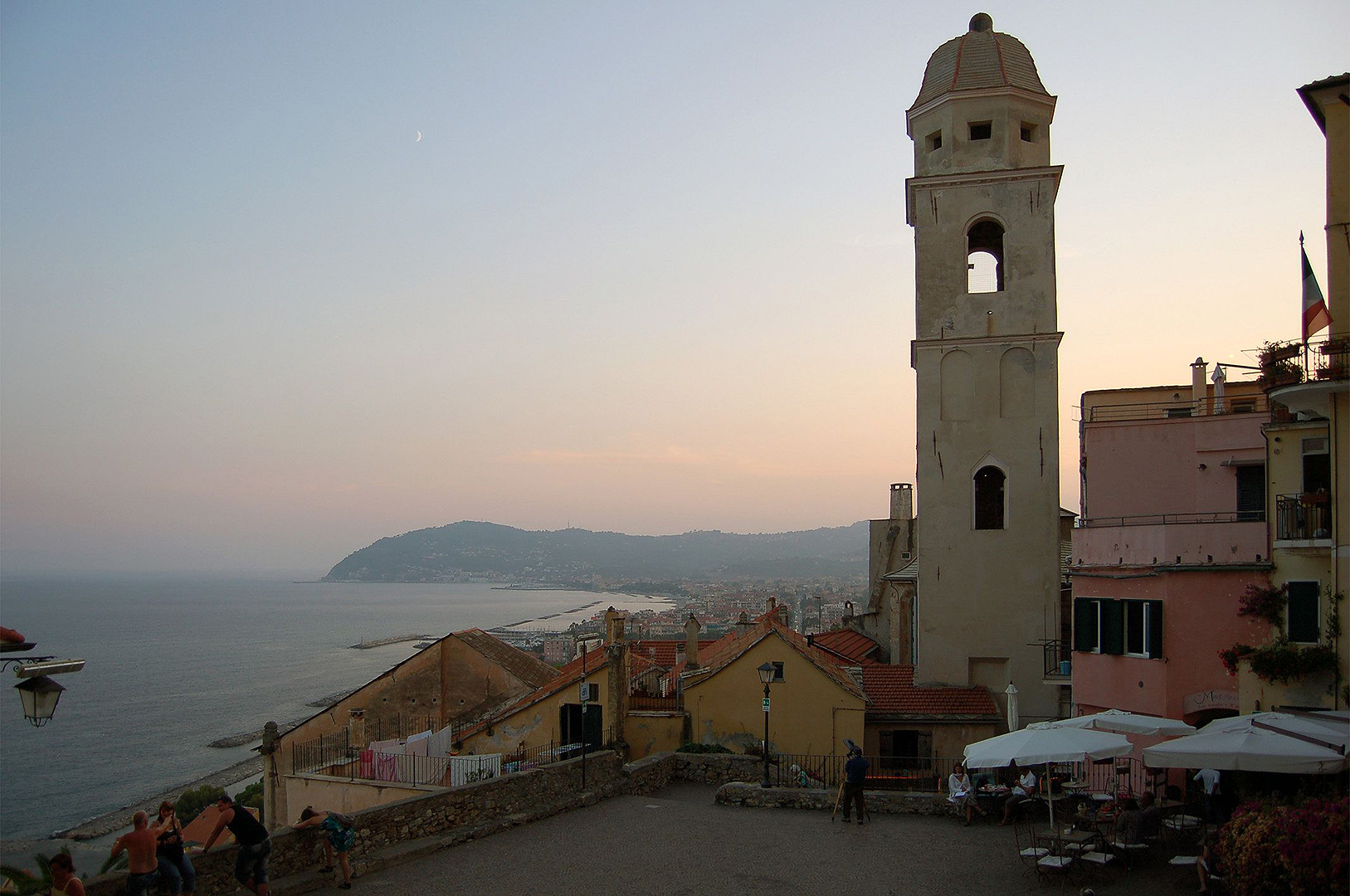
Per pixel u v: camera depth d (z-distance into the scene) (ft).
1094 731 85.05
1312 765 67.41
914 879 74.23
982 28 164.55
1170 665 103.40
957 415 152.97
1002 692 148.15
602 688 130.31
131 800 330.13
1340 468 88.22
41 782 362.94
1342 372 85.35
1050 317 152.05
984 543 150.00
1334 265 86.63
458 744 133.28
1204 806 86.99
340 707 138.10
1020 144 156.66
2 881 75.05
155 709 552.00
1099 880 72.33
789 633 143.95
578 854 80.28
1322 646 89.35
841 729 131.64
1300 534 94.07
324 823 68.23
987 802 97.35
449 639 148.15
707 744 131.23
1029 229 154.30
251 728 481.87
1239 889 59.57
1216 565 101.76
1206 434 123.75
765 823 94.84
